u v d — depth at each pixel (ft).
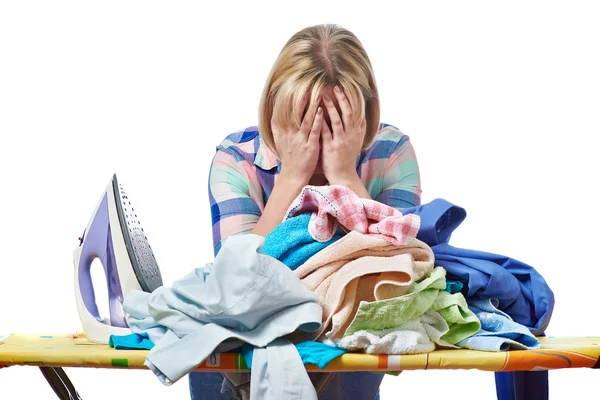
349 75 7.93
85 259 8.14
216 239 8.45
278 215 7.93
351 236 6.88
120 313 8.08
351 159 8.04
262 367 6.44
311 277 6.93
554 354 6.57
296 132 7.94
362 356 6.49
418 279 6.85
